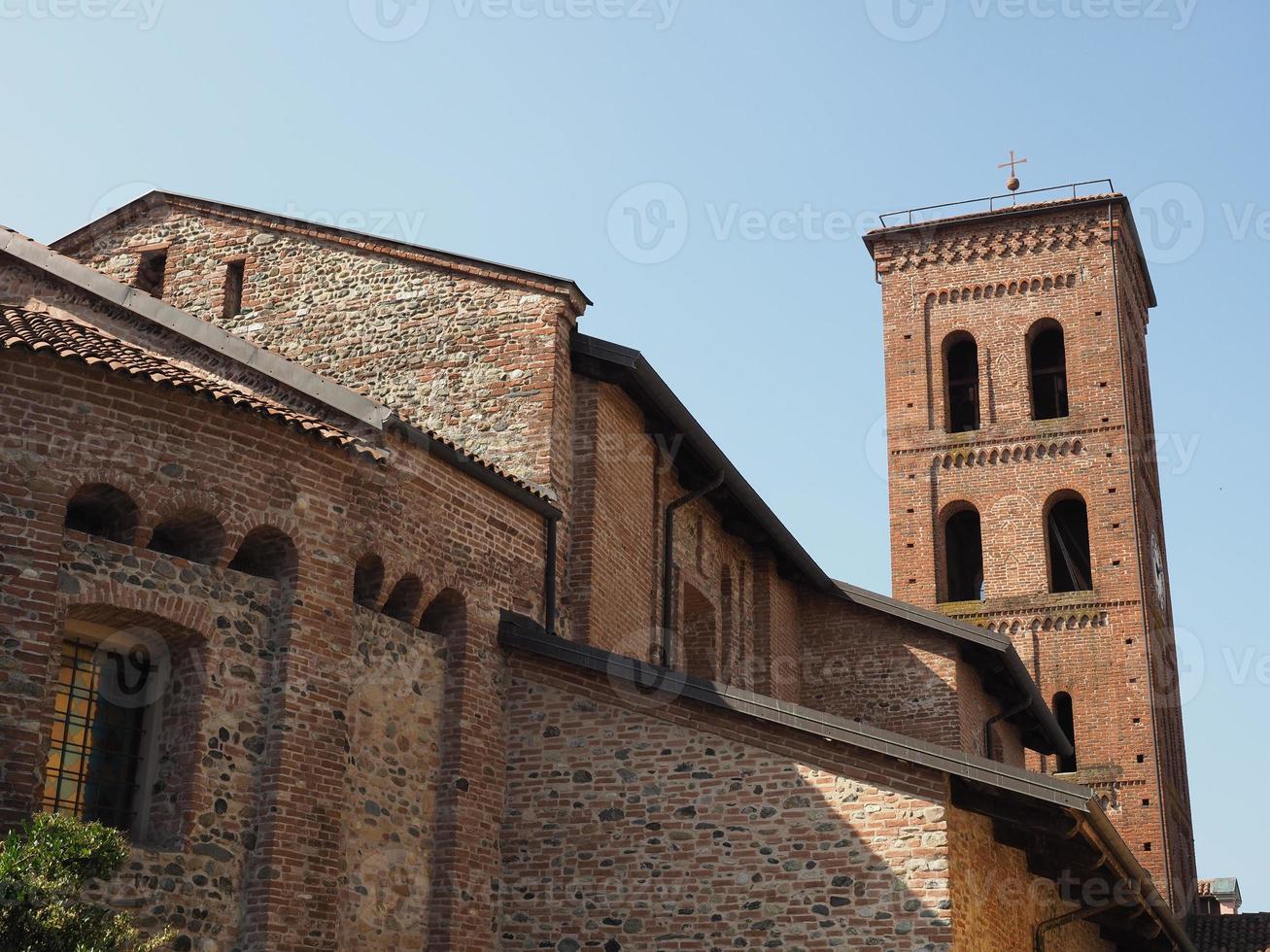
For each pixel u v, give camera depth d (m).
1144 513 41.22
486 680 18.62
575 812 18.28
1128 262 43.69
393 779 17.06
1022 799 16.72
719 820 17.62
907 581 41.03
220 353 18.06
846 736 17.14
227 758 15.08
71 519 15.09
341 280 23.38
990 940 17.73
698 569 25.17
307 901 15.27
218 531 15.45
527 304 21.78
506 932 18.11
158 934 14.06
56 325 15.64
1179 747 43.00
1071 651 38.94
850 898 16.73
